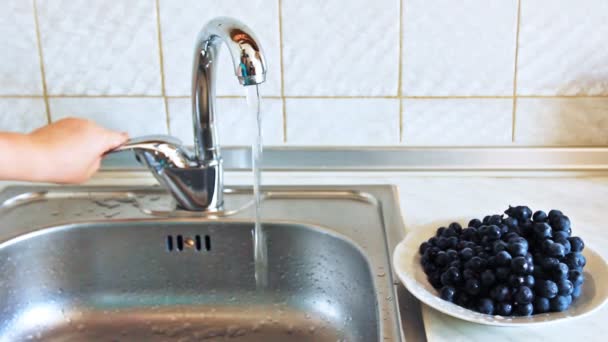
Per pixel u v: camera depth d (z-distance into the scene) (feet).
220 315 2.86
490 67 3.19
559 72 3.19
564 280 1.97
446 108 3.27
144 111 3.34
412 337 1.96
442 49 3.18
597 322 1.99
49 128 2.29
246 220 2.83
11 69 3.29
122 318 2.87
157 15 3.19
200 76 2.69
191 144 3.38
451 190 3.13
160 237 2.88
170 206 2.98
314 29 3.17
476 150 3.30
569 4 3.09
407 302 2.15
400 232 2.66
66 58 3.27
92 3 3.19
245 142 3.37
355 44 3.19
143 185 3.24
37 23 3.22
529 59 3.18
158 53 3.25
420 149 3.31
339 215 2.89
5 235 2.76
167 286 2.93
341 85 3.25
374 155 3.34
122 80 3.30
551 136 3.29
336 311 2.74
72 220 2.88
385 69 3.22
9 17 3.21
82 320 2.87
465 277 2.02
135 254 2.90
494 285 1.98
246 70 2.32
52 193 3.15
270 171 3.37
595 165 3.28
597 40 3.13
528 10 3.10
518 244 2.04
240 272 2.90
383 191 3.10
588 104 3.22
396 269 2.19
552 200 2.98
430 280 2.15
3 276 2.73
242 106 3.31
